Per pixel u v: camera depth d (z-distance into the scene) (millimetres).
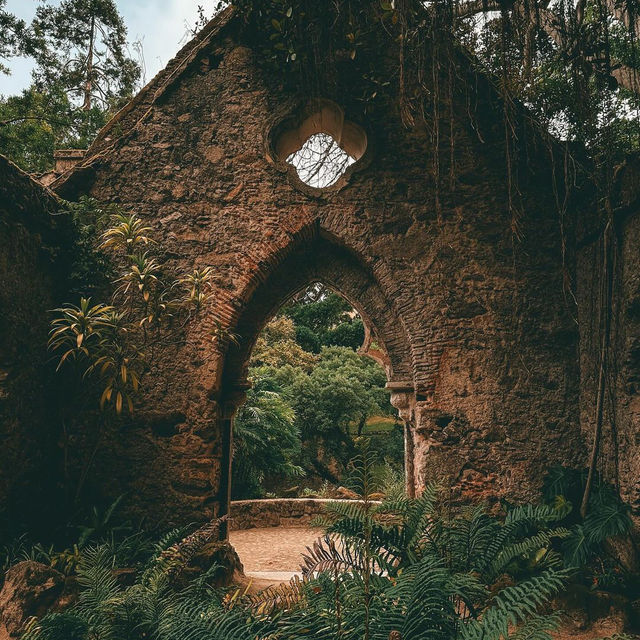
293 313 25172
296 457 19219
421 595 2812
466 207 6570
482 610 3537
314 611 2861
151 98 6809
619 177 5344
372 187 6602
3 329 4941
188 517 5910
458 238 6500
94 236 6285
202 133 6691
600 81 5195
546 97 6090
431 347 6297
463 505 5941
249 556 9484
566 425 6090
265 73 6777
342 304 24953
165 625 2904
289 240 6484
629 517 4863
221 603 3477
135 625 3035
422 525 4125
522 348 6273
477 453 6070
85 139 12484
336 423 19859
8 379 5023
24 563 4371
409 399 6629
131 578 4926
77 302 6199
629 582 4922
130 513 5914
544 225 6523
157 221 6508
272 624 2848
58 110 9312
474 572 4055
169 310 6297
